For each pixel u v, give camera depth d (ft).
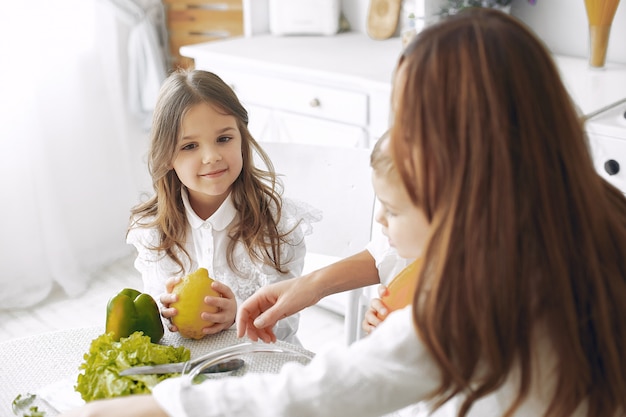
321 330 8.46
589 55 7.53
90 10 9.34
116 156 10.04
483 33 2.17
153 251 5.17
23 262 9.17
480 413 2.57
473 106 2.12
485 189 2.14
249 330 3.63
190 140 4.69
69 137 9.48
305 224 5.51
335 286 3.76
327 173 5.78
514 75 2.15
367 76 7.48
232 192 5.09
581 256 2.29
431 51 2.19
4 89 8.66
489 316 2.16
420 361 2.30
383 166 2.48
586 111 6.33
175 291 4.00
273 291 3.66
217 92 4.76
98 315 8.96
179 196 5.07
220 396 2.37
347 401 2.29
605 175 6.19
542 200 2.18
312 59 8.20
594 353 2.37
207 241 5.09
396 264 3.81
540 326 2.35
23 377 3.65
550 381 2.42
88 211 9.82
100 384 3.19
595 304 2.32
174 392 2.40
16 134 8.82
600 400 2.38
